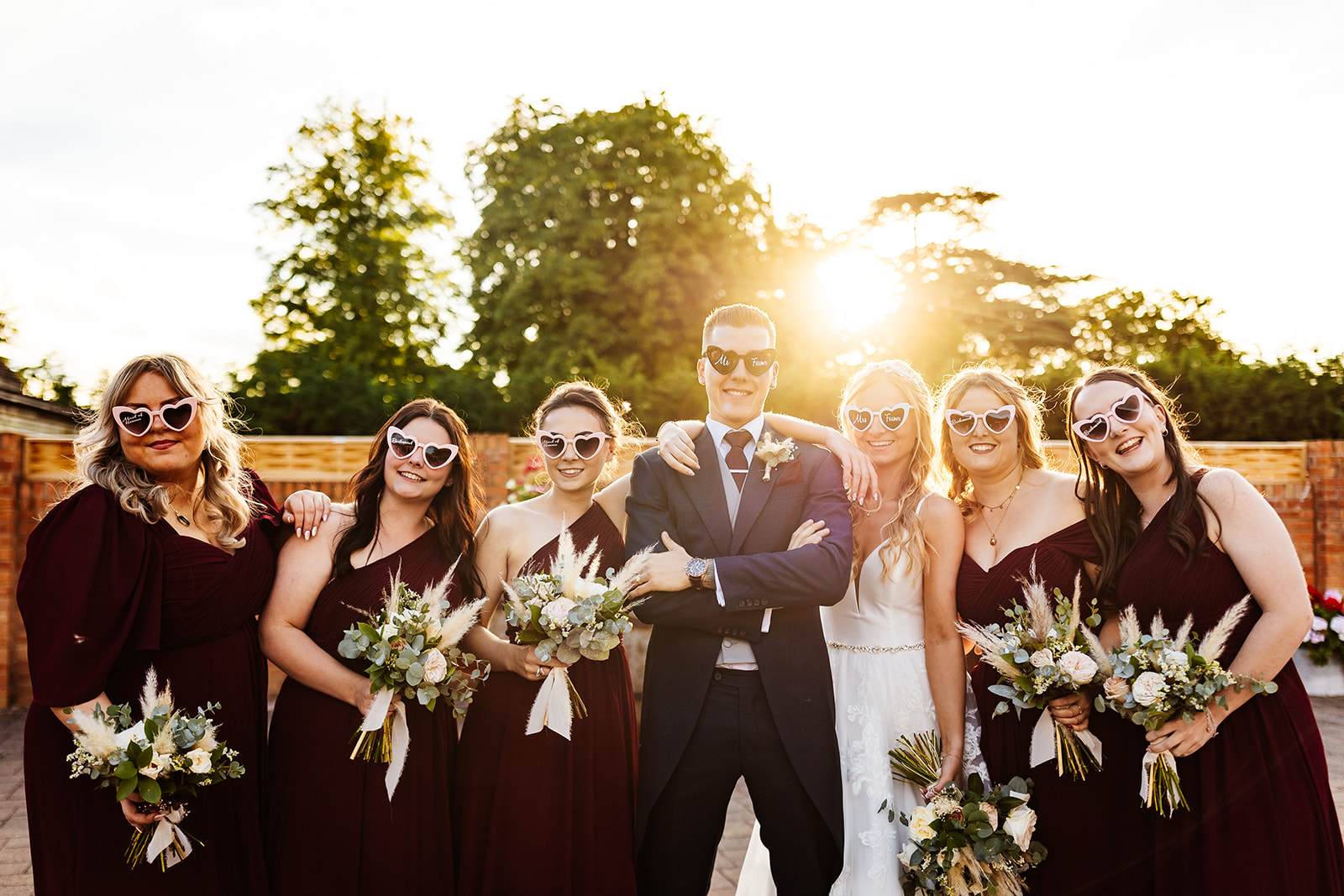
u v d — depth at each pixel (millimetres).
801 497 3041
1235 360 13086
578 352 19797
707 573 2816
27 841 4617
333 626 2873
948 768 3100
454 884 2910
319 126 24281
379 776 2762
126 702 2582
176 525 2719
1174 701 2570
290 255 23828
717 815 2938
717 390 3166
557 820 2877
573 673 3002
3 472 7711
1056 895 2891
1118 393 2879
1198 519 2803
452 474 3088
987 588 3096
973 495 3416
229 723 2717
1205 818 2637
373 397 11688
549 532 3172
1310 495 9305
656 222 20547
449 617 2734
